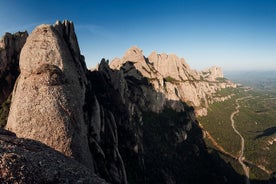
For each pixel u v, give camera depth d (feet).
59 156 113.50
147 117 597.93
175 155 541.34
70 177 96.37
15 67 258.57
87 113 207.31
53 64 178.40
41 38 186.50
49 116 146.72
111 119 275.39
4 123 205.05
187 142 654.94
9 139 110.73
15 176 78.74
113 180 202.28
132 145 318.45
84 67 258.16
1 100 233.96
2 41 253.85
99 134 221.25
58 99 154.51
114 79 381.81
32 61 177.99
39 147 114.21
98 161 192.75
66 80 171.53
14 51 262.88
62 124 147.23
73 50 225.76
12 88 245.86
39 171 88.12
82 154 151.43
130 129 331.57
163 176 386.93
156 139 525.75
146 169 341.62
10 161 82.64
